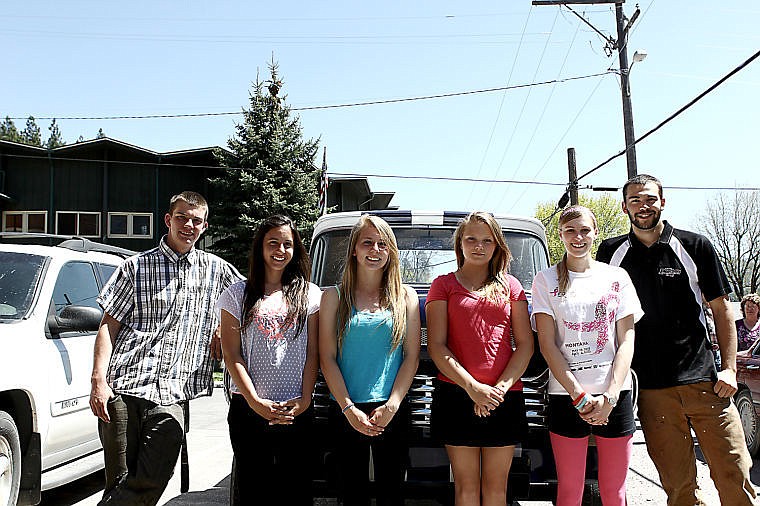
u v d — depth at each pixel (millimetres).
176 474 7508
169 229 4535
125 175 30203
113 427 4312
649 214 4438
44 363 5352
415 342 4164
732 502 4320
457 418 4020
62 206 29875
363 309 4117
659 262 4461
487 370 4031
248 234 26219
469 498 4031
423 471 4391
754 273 52344
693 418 4410
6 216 29859
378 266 4102
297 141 27750
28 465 5180
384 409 3922
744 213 52688
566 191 26641
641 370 4441
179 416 4344
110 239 29938
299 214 26750
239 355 4125
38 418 5211
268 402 3977
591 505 4457
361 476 4047
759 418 8078
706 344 4465
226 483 7055
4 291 5527
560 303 4117
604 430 4082
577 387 3955
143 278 4418
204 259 4668
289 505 4098
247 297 4168
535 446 4445
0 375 4797
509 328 4160
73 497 6363
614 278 4188
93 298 6352
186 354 4461
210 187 30547
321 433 4527
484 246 4168
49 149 29469
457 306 4121
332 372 4047
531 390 4488
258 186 26297
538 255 6383
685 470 4402
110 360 4363
